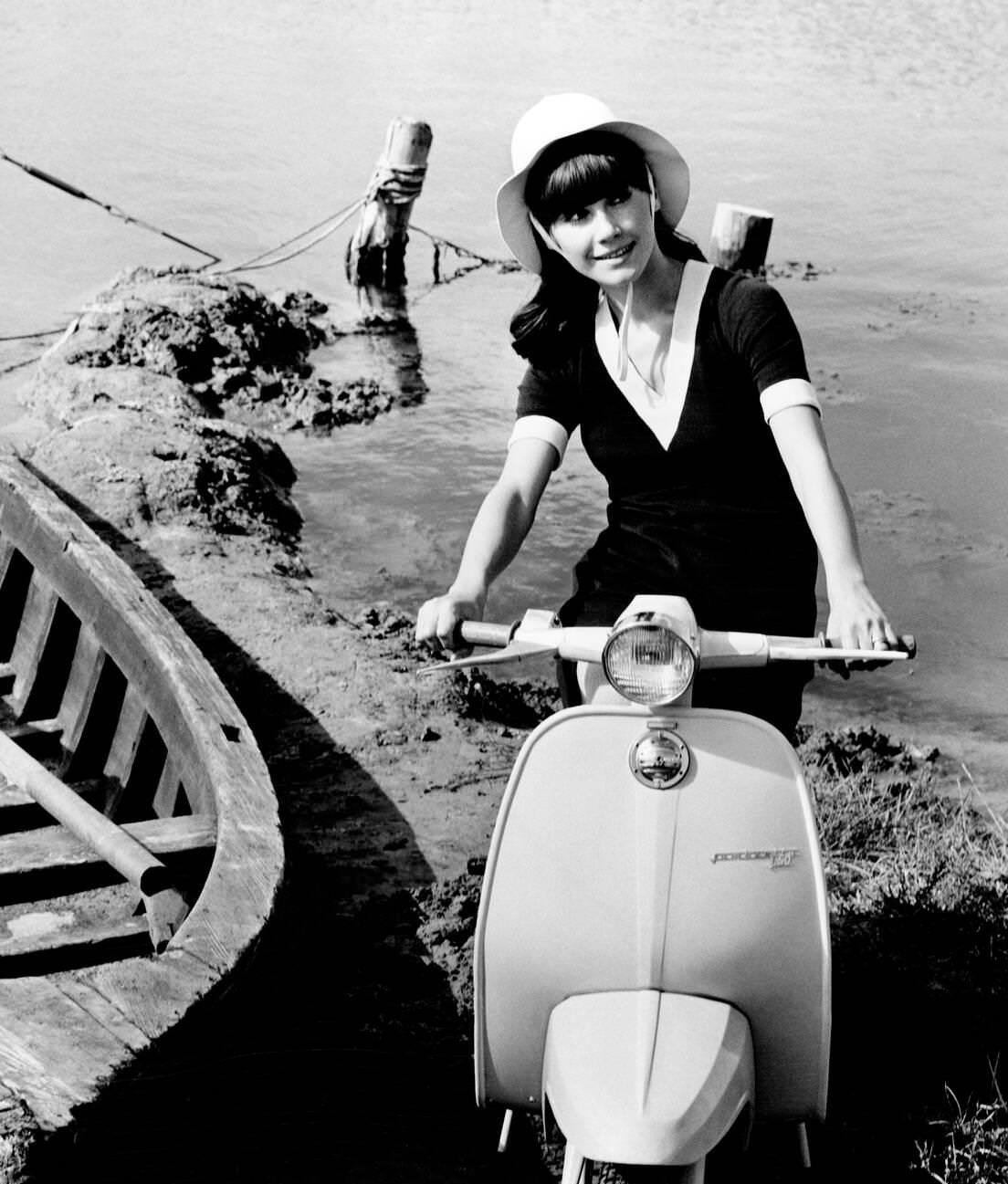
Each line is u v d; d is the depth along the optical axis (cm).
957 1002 366
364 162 1384
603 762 271
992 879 426
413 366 962
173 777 452
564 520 729
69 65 1750
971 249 1138
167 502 690
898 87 1700
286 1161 308
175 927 390
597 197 274
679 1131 241
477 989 279
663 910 266
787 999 271
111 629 487
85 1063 278
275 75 1714
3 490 564
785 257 1112
